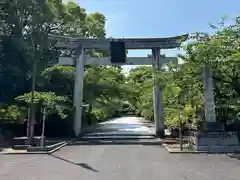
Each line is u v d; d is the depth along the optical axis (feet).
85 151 42.93
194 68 45.96
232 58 39.93
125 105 195.93
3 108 59.57
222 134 41.55
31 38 61.36
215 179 23.88
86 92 79.05
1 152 41.39
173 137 60.70
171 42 63.46
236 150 40.96
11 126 63.77
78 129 64.54
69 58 66.39
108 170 28.19
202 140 41.57
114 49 62.34
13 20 66.90
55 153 40.93
